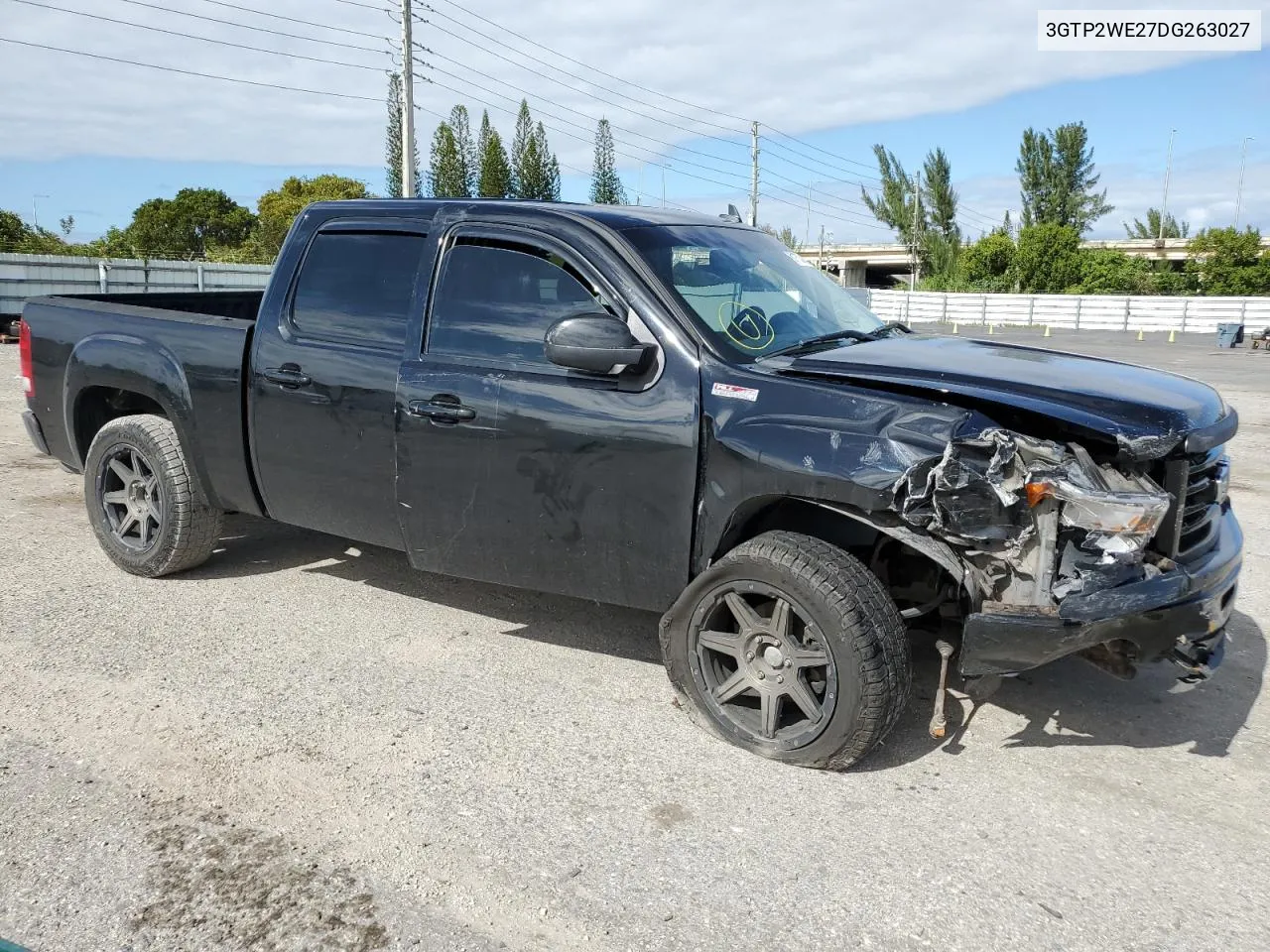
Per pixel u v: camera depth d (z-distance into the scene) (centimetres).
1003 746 358
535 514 375
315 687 392
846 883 278
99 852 284
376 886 273
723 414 335
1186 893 276
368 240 425
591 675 411
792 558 322
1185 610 303
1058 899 273
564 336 338
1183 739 367
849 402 320
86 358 503
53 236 5569
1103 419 303
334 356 417
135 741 346
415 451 396
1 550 551
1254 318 4131
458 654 428
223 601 483
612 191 6862
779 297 400
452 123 6931
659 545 354
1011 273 5988
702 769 337
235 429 454
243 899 266
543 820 305
